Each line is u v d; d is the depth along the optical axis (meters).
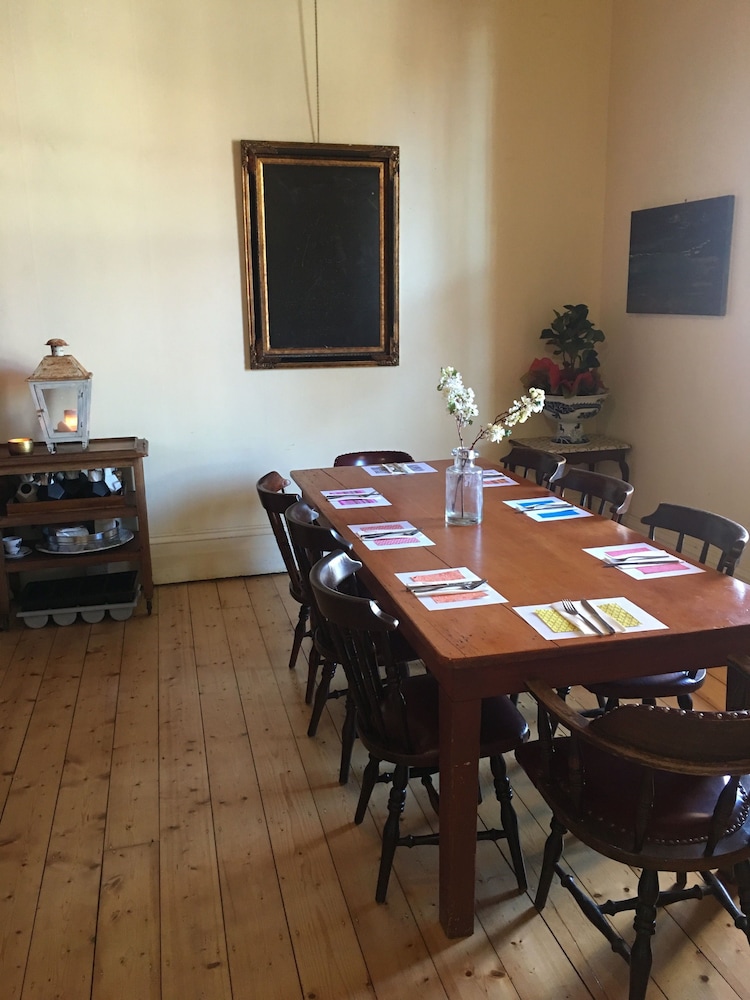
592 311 4.64
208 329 4.09
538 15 4.21
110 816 2.38
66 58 3.69
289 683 3.18
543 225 4.46
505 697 2.15
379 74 4.06
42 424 3.62
